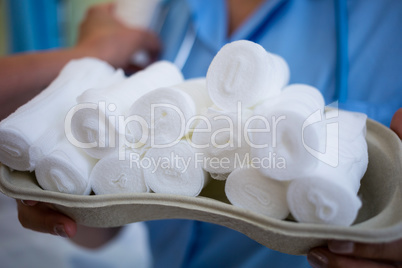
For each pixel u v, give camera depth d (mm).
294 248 430
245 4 732
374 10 634
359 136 453
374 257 408
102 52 720
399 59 609
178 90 429
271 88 433
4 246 1136
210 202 420
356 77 623
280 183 414
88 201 434
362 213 451
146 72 504
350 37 634
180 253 677
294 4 679
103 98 433
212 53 717
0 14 960
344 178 404
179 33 800
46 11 965
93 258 1171
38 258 1133
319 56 642
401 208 411
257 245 624
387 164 453
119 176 442
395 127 482
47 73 640
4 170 462
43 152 449
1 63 637
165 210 448
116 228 866
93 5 946
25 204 471
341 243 403
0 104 615
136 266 1166
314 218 405
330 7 647
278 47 673
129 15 821
